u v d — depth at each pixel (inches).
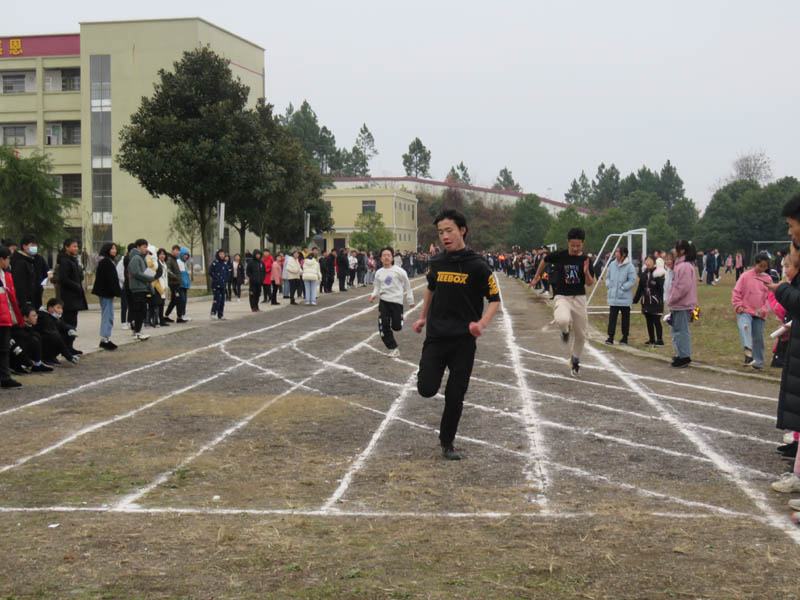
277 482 221.8
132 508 197.3
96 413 325.1
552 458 249.3
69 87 2507.4
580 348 427.2
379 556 163.0
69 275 510.9
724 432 288.0
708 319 788.0
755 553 163.9
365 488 215.3
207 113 1364.4
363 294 1359.5
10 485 219.1
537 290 1470.2
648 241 3722.9
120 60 2349.9
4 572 154.8
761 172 4315.9
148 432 288.5
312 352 543.2
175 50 2325.3
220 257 834.8
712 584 147.9
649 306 563.8
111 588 146.9
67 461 246.4
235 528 181.2
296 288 1218.0
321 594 143.9
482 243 4542.3
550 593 144.0
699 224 4023.1
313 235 2711.6
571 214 3395.7
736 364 470.3
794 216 205.8
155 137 1360.7
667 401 352.8
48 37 2480.3
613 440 275.0
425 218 4471.0
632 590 145.3
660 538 173.5
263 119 1973.4
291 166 1984.5
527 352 538.6
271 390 385.1
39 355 444.1
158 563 159.5
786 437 264.7
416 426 299.9
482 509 195.8
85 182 2391.7
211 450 260.7
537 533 177.2
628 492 211.2
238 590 145.8
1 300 382.0
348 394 373.7
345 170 6614.2
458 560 160.7
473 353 249.4
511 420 310.3
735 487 216.1
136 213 2358.5
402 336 658.2
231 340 620.1
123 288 702.5
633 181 6820.9
